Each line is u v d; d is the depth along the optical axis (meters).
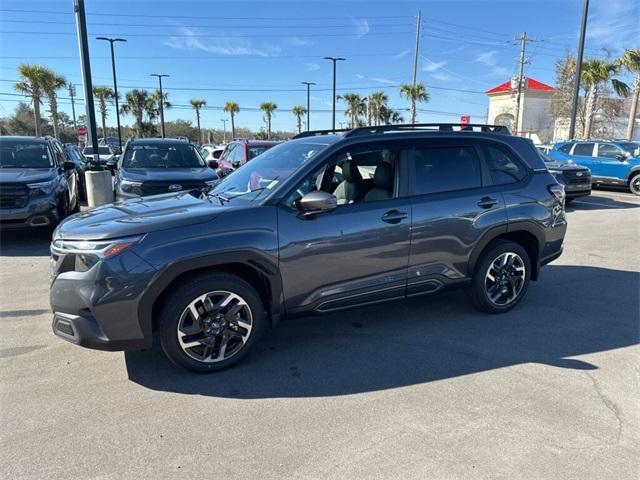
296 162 4.28
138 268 3.41
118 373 3.80
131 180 9.26
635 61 26.47
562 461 2.75
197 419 3.18
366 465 2.72
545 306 5.30
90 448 2.89
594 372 3.80
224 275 3.70
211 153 20.52
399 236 4.26
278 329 4.66
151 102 60.19
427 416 3.20
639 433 3.01
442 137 4.64
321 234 3.95
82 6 12.27
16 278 6.47
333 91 40.25
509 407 3.30
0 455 2.82
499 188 4.82
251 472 2.68
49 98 36.75
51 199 8.42
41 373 3.81
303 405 3.34
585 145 17.66
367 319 4.90
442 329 4.65
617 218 11.55
